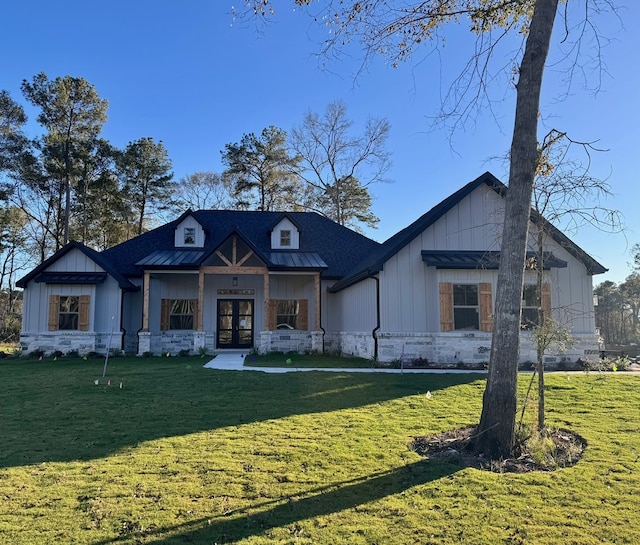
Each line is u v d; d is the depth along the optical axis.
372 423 7.04
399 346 14.61
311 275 21.27
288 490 4.49
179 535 3.62
